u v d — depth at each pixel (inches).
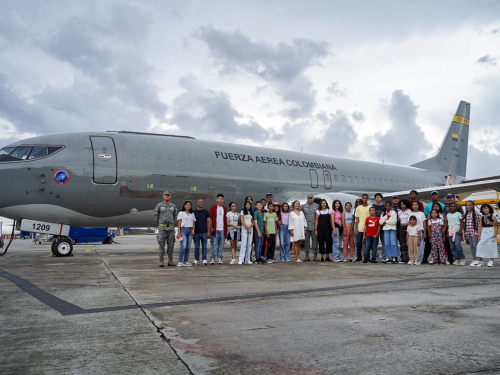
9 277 300.2
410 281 276.2
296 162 724.7
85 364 110.6
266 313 173.6
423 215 434.9
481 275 312.7
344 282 273.1
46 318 164.7
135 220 564.7
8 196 484.1
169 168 569.0
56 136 532.7
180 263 407.2
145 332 143.0
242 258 432.1
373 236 450.3
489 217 388.8
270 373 104.1
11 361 113.0
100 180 522.0
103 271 346.3
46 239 1583.4
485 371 104.3
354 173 812.6
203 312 175.9
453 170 1138.7
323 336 137.1
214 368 107.7
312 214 483.5
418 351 120.2
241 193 632.4
